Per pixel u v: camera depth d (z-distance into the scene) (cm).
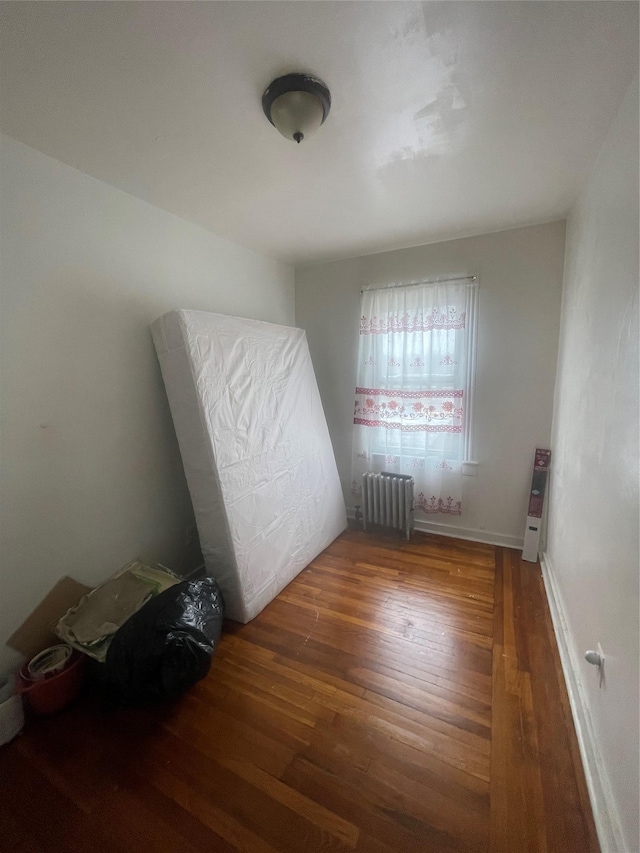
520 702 152
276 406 246
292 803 119
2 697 147
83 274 178
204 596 178
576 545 175
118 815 117
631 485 112
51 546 171
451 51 111
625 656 107
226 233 254
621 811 100
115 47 107
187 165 171
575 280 205
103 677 153
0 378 150
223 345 213
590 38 106
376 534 310
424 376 283
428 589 232
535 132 149
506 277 256
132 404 205
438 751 133
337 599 224
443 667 171
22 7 95
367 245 280
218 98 129
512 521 279
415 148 159
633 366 114
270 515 229
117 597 180
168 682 146
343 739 139
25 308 156
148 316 211
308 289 333
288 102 122
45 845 111
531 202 212
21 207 153
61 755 136
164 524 227
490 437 277
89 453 185
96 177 180
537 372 256
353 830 111
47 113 134
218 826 113
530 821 112
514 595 223
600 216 158
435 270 277
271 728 144
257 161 168
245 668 174
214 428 197
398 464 304
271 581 223
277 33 104
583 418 174
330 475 300
